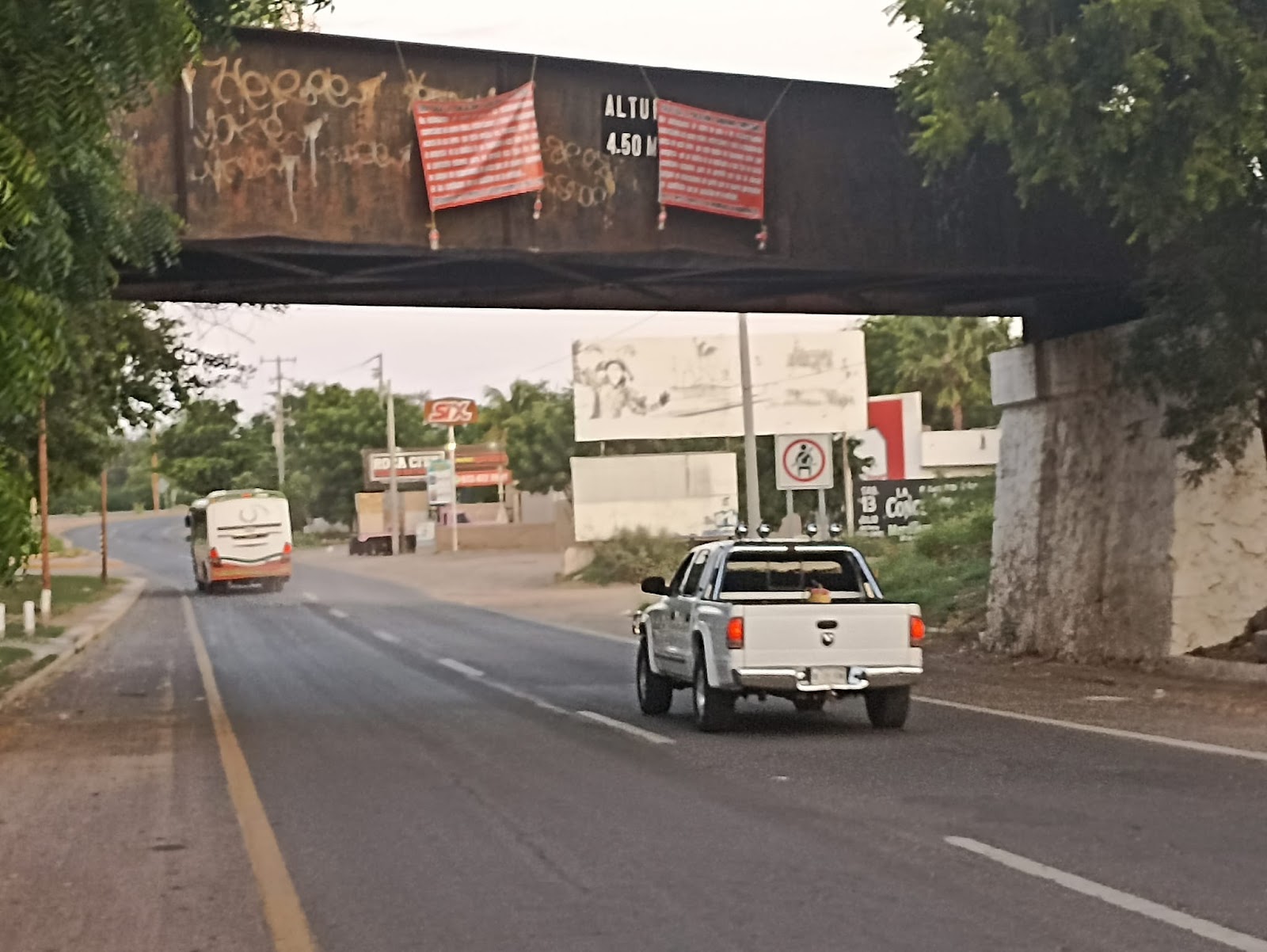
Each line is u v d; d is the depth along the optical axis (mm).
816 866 8797
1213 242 17281
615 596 46844
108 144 13719
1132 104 15273
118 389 32219
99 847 10164
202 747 15672
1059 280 20781
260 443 130750
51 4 11273
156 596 57344
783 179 19031
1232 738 13984
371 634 34812
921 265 19594
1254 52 14859
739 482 60438
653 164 18422
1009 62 15617
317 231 17172
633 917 7672
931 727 15742
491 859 9312
